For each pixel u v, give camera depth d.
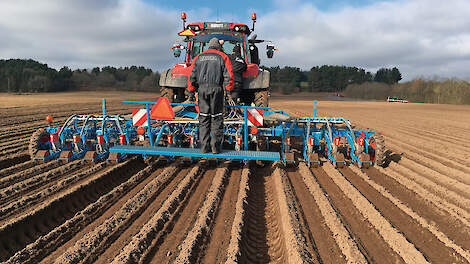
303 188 4.59
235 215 3.62
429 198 4.33
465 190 4.78
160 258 2.79
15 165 5.46
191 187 4.55
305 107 25.89
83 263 2.69
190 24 7.04
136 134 6.43
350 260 2.79
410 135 10.18
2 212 3.48
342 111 20.95
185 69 6.39
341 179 4.94
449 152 7.55
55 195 4.05
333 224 3.44
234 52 6.30
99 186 4.54
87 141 5.64
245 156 4.37
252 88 6.27
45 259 2.77
